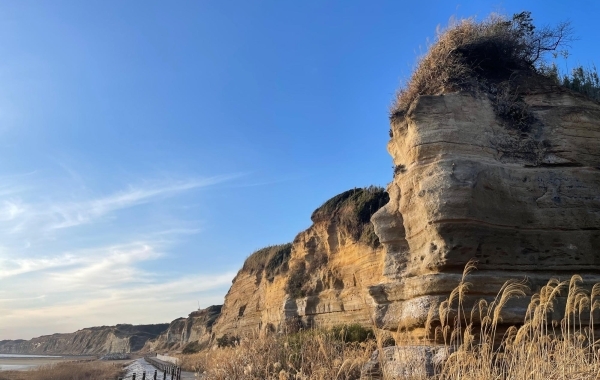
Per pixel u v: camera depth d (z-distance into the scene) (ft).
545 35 40.16
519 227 30.32
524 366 21.25
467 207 28.99
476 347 25.81
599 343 25.30
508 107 33.76
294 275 123.85
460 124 32.17
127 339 501.15
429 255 29.91
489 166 30.99
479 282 27.84
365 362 31.68
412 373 25.75
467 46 35.70
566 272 29.91
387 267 34.37
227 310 206.80
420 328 29.53
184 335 323.16
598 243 30.76
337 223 112.27
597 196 31.86
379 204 104.58
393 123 36.45
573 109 34.32
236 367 40.29
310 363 35.35
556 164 32.58
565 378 20.54
